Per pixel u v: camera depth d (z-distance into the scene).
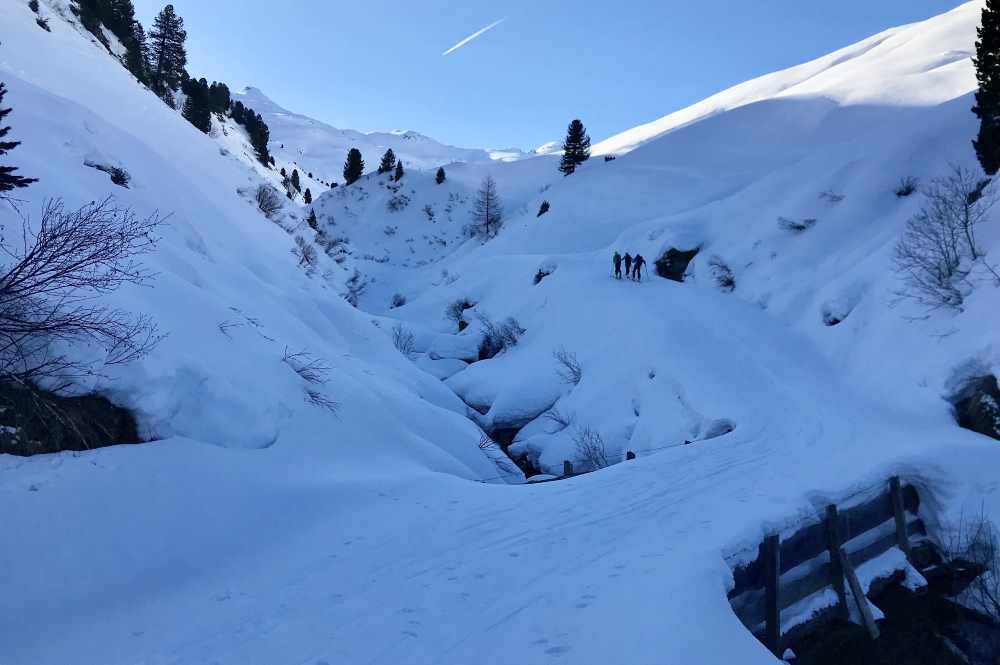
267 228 28.08
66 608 5.12
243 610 5.49
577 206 53.50
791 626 7.68
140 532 6.25
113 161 15.70
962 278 15.67
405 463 11.12
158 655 4.68
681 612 5.07
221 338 10.19
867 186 25.78
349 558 6.76
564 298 30.14
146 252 11.56
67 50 33.09
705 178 48.81
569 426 20.69
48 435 6.53
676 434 16.62
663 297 26.89
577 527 7.78
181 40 74.00
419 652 4.77
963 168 22.45
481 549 7.05
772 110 56.28
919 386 14.67
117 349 7.55
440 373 30.56
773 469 10.64
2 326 6.15
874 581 9.06
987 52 19.11
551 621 5.19
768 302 24.30
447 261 68.94
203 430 8.17
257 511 7.40
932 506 10.47
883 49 70.31
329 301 22.48
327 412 10.96
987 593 9.05
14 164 10.61
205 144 35.69
